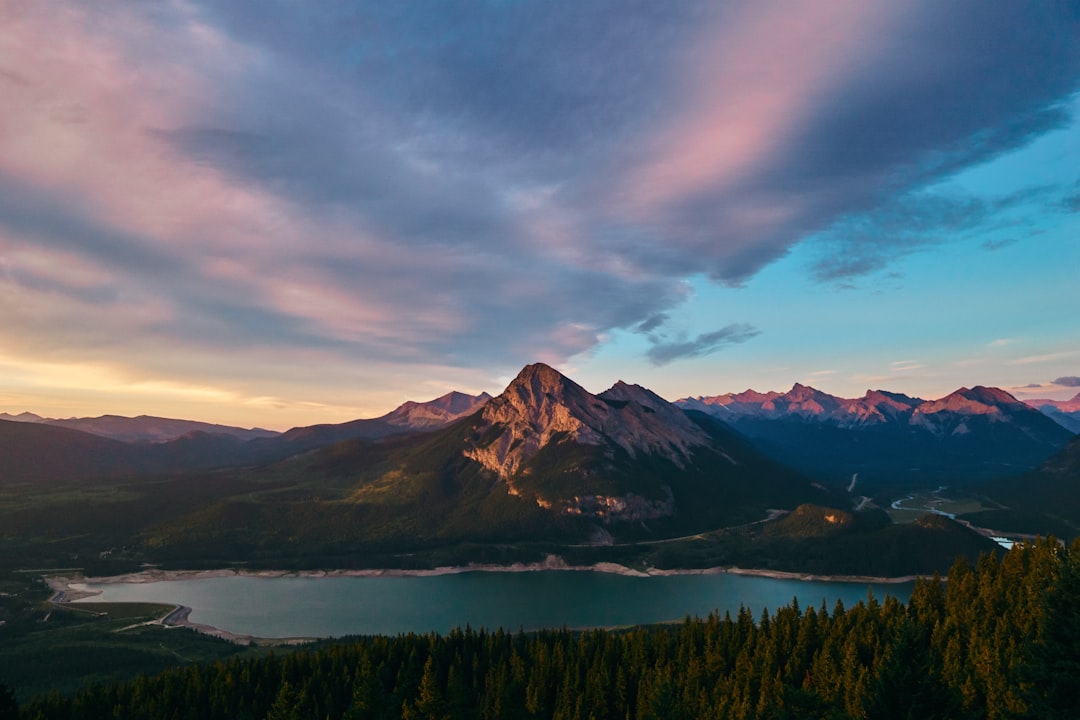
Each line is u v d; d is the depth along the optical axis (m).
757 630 162.38
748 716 112.56
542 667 153.25
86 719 145.50
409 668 157.12
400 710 137.38
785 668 131.50
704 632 168.25
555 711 138.00
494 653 178.25
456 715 126.69
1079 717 50.34
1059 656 53.38
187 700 154.88
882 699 55.44
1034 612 117.50
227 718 152.38
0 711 100.94
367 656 166.50
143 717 146.62
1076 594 54.06
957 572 159.38
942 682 55.84
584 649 164.38
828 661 126.62
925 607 147.38
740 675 133.88
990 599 136.12
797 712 79.38
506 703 136.50
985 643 111.69
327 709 146.38
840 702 97.62
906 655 56.66
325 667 171.38
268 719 136.38
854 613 153.50
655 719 80.00
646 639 168.38
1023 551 154.50
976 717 59.38
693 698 128.25
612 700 140.12
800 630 146.12
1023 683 59.06
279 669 169.88
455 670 151.50
